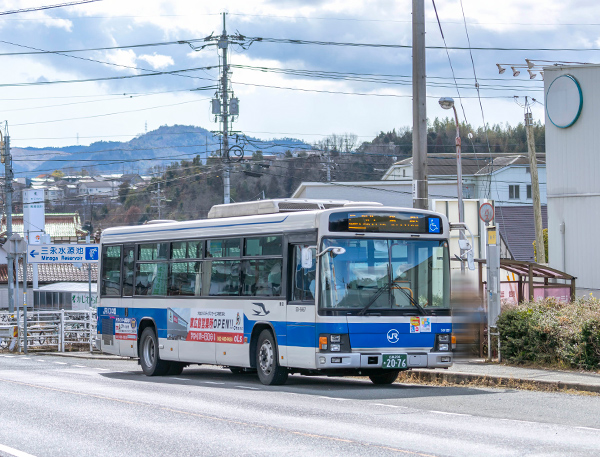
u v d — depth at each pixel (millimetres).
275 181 89000
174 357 19656
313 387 16594
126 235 22062
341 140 89688
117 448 9320
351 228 15641
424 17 21266
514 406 13125
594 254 30156
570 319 18094
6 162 57188
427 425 10938
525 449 9016
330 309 15234
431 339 15922
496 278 19469
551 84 31375
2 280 68938
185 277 19531
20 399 14320
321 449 9094
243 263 17656
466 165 84625
